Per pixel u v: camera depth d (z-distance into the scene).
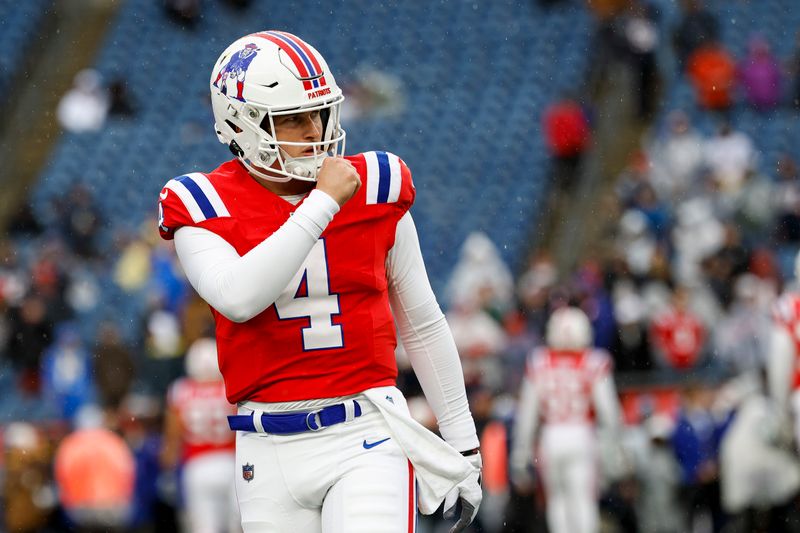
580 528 30.14
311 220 11.27
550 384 30.12
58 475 30.09
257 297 11.22
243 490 12.25
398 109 55.84
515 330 38.44
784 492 28.69
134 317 45.12
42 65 59.38
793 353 26.33
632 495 30.75
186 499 30.14
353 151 54.09
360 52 58.69
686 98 52.78
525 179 51.38
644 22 53.19
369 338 12.05
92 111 56.56
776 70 53.12
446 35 58.78
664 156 47.81
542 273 40.22
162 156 54.94
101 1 61.94
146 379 36.09
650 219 42.56
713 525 30.41
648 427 30.98
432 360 12.79
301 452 11.95
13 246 47.47
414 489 12.09
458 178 52.19
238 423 12.17
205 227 11.84
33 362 41.50
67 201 48.62
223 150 55.19
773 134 51.66
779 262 43.59
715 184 46.25
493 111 55.00
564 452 30.09
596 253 46.84
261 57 11.88
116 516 30.05
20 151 55.28
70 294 44.41
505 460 30.73
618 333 37.72
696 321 37.81
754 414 28.86
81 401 38.66
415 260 12.58
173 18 60.84
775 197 45.31
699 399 32.47
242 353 12.08
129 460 30.34
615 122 51.97
